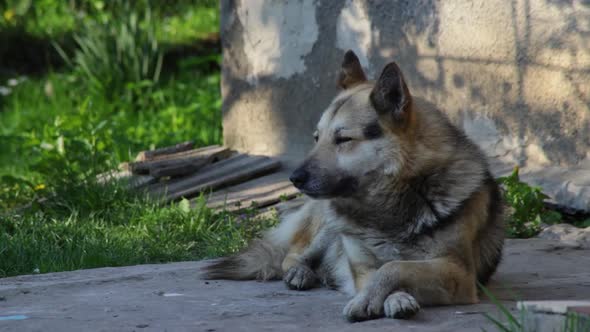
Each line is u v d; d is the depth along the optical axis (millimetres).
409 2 13750
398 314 6375
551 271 8969
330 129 7465
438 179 7207
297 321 6574
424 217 7172
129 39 21797
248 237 11664
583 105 11922
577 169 12055
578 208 11562
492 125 12992
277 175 14773
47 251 10773
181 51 25656
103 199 13328
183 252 11367
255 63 15859
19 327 6496
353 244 7590
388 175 7254
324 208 8047
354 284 7559
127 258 10836
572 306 5492
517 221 11312
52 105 21375
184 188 14148
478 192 7359
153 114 20578
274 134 15703
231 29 16281
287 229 9070
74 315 6961
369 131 7305
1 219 12398
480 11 12922
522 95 12586
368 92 7570
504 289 7945
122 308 7258
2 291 8219
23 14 28578
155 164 14453
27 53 25641
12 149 18250
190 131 18781
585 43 11820
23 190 14625
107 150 16094
